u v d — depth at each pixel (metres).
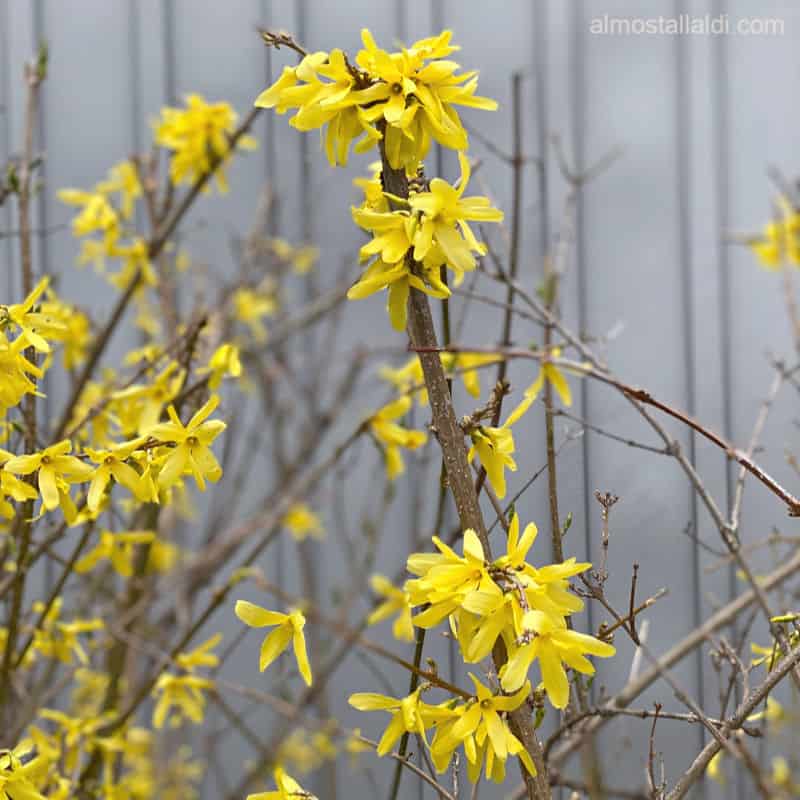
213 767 2.38
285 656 2.20
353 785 2.28
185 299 2.41
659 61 2.33
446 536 2.04
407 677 2.26
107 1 2.44
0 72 2.40
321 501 2.49
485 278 2.12
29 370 1.18
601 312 2.30
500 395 1.16
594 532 1.96
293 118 1.12
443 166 1.90
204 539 2.33
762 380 2.29
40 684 1.64
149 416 1.39
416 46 1.12
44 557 2.21
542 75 2.31
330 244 2.51
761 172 2.33
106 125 2.44
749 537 2.11
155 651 1.57
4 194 1.57
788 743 1.68
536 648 1.08
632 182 2.32
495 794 1.65
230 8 2.40
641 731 1.90
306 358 2.60
